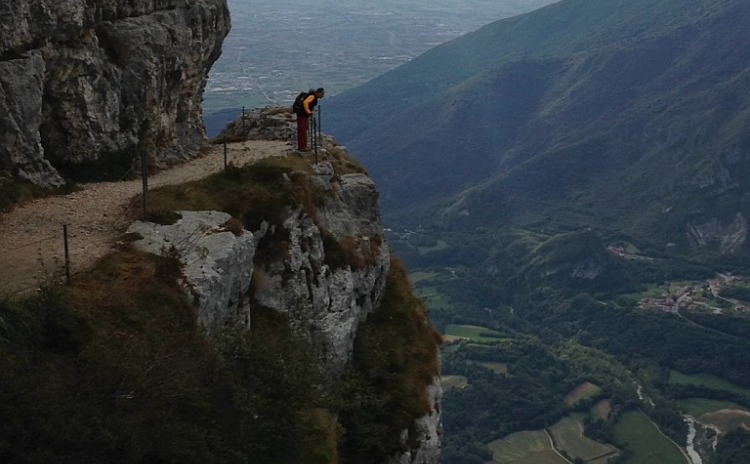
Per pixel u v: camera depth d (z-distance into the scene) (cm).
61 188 2659
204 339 1812
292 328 2361
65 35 2831
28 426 1309
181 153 3484
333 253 2752
